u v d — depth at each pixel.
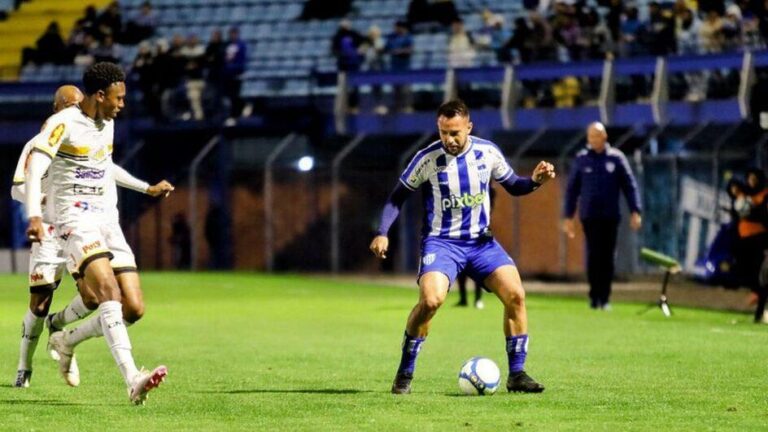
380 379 34.03
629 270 85.62
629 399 29.31
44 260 31.03
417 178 29.70
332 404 28.41
